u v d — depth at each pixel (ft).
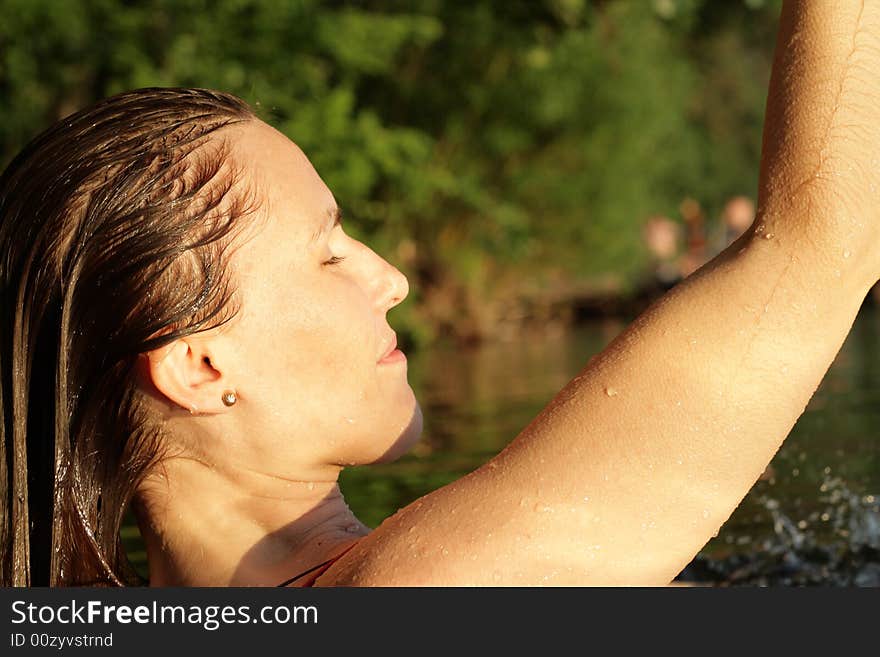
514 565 3.21
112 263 3.67
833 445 9.99
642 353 3.19
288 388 3.80
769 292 3.08
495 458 3.42
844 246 3.03
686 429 3.13
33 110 29.60
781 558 7.04
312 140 31.81
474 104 47.93
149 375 3.78
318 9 34.50
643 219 59.98
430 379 24.91
